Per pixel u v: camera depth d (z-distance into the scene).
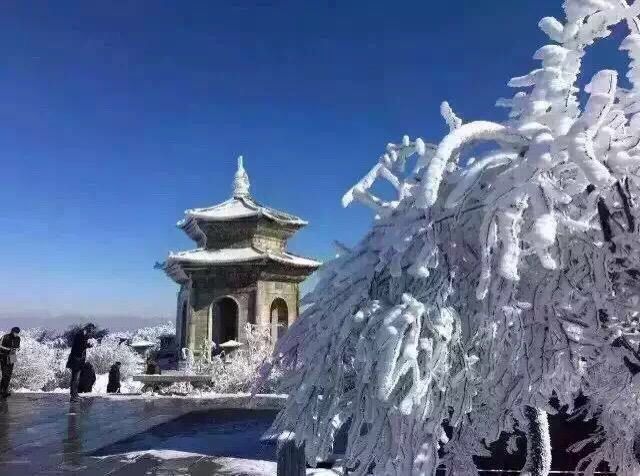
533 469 4.00
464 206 2.96
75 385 16.06
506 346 3.07
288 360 3.42
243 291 23.58
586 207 3.02
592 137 2.77
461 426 3.36
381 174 3.44
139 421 12.44
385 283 3.12
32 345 22.47
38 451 8.87
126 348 27.62
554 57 2.90
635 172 2.93
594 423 6.41
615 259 2.93
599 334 3.04
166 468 7.70
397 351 2.74
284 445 4.24
